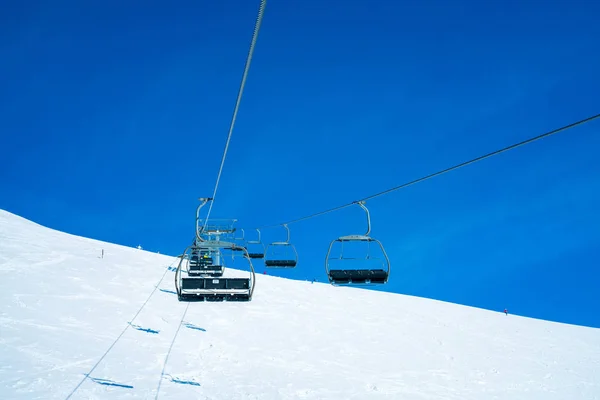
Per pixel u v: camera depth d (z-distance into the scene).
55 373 14.31
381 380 20.70
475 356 27.48
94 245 41.19
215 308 28.44
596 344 36.44
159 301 27.00
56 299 22.72
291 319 28.73
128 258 37.97
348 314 32.97
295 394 17.16
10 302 20.58
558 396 22.64
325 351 23.72
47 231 43.28
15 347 15.71
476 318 38.97
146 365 17.08
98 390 13.80
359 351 24.75
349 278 10.44
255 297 33.47
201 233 23.75
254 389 16.89
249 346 22.34
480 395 21.00
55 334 17.97
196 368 18.11
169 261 41.38
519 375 25.14
